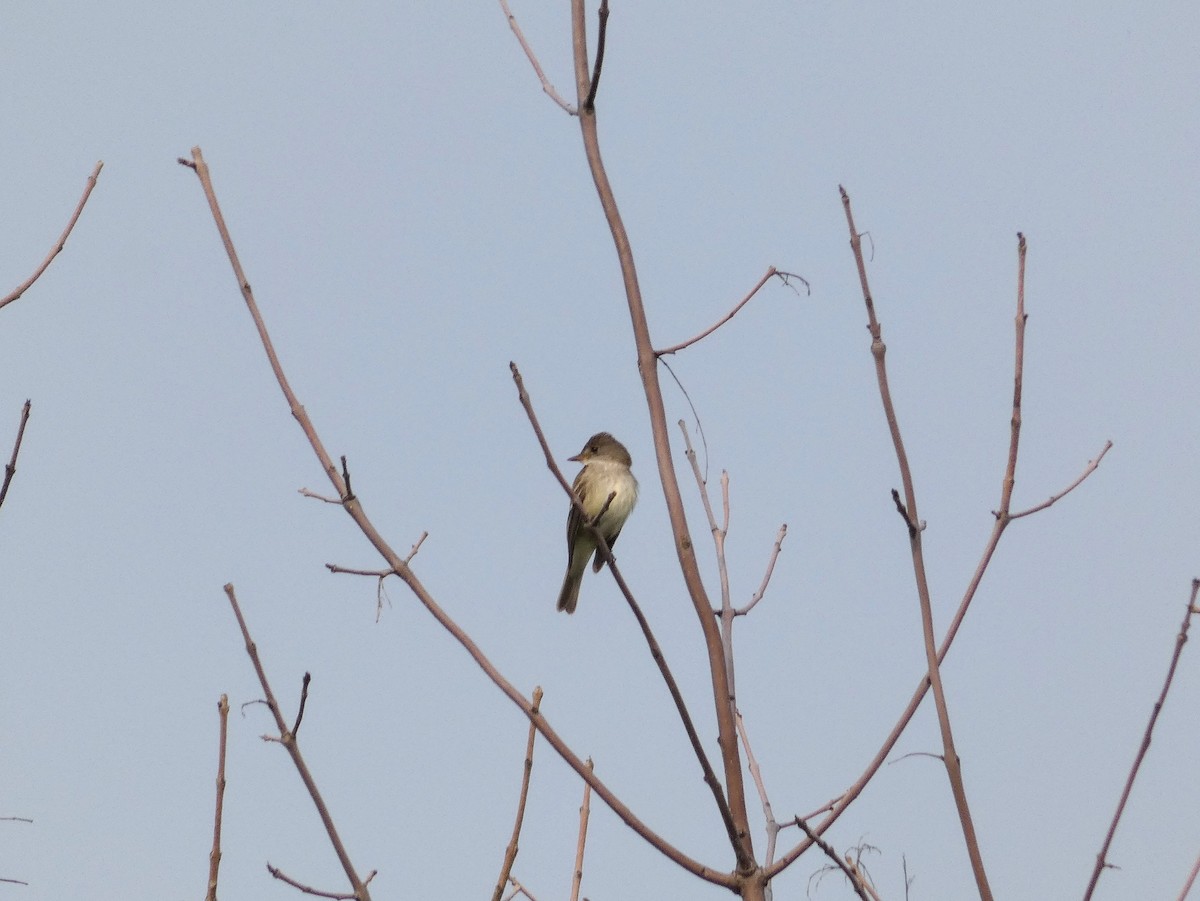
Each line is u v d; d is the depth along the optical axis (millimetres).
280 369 11305
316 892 10055
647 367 11789
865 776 10469
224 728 10164
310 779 10031
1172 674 10141
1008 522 11148
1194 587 10312
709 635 11125
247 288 11445
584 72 12414
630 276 11977
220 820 10000
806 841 10406
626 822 10352
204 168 11656
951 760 9867
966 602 10898
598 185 12156
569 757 10391
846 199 11023
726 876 10391
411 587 10781
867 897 9977
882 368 10773
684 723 10375
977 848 9562
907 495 10562
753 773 12398
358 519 10914
